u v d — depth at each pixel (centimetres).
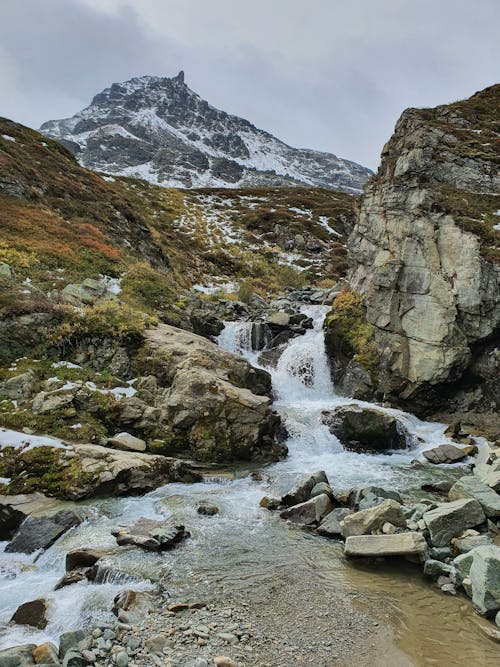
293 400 2606
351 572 1081
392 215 2852
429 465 1906
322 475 1598
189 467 1769
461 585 1008
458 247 2455
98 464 1516
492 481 1426
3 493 1377
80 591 989
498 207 2634
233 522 1341
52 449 1548
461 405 2442
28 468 1473
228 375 2227
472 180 2822
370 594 989
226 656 773
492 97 3941
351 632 857
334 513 1338
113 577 1036
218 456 1858
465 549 1103
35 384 1872
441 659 790
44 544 1207
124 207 4372
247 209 7394
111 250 3250
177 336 2392
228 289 4550
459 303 2372
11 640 855
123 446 1722
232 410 1944
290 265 5656
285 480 1695
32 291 2308
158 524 1278
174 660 760
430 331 2452
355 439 2130
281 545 1211
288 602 952
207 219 6750
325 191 8956
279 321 3177
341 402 2525
